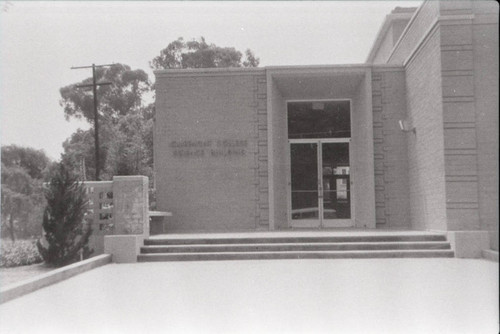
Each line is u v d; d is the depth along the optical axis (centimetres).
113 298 828
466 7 1286
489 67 1276
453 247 1223
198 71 1694
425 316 672
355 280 932
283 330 623
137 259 1247
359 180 1775
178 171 1680
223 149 1681
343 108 1858
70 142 4375
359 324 641
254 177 1673
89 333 638
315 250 1261
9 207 2770
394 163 1666
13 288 848
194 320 678
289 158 1844
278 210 1731
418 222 1540
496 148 1263
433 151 1368
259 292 845
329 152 1841
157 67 4028
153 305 772
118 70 4644
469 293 804
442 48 1286
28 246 1684
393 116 1672
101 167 3919
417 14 1549
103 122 4259
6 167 3175
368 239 1284
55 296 859
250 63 3966
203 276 1012
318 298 791
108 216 1474
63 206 1355
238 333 617
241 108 1689
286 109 1866
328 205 1817
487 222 1254
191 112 1692
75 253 1354
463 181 1266
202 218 1670
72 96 4575
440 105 1299
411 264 1114
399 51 1827
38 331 651
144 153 3005
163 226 1573
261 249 1271
